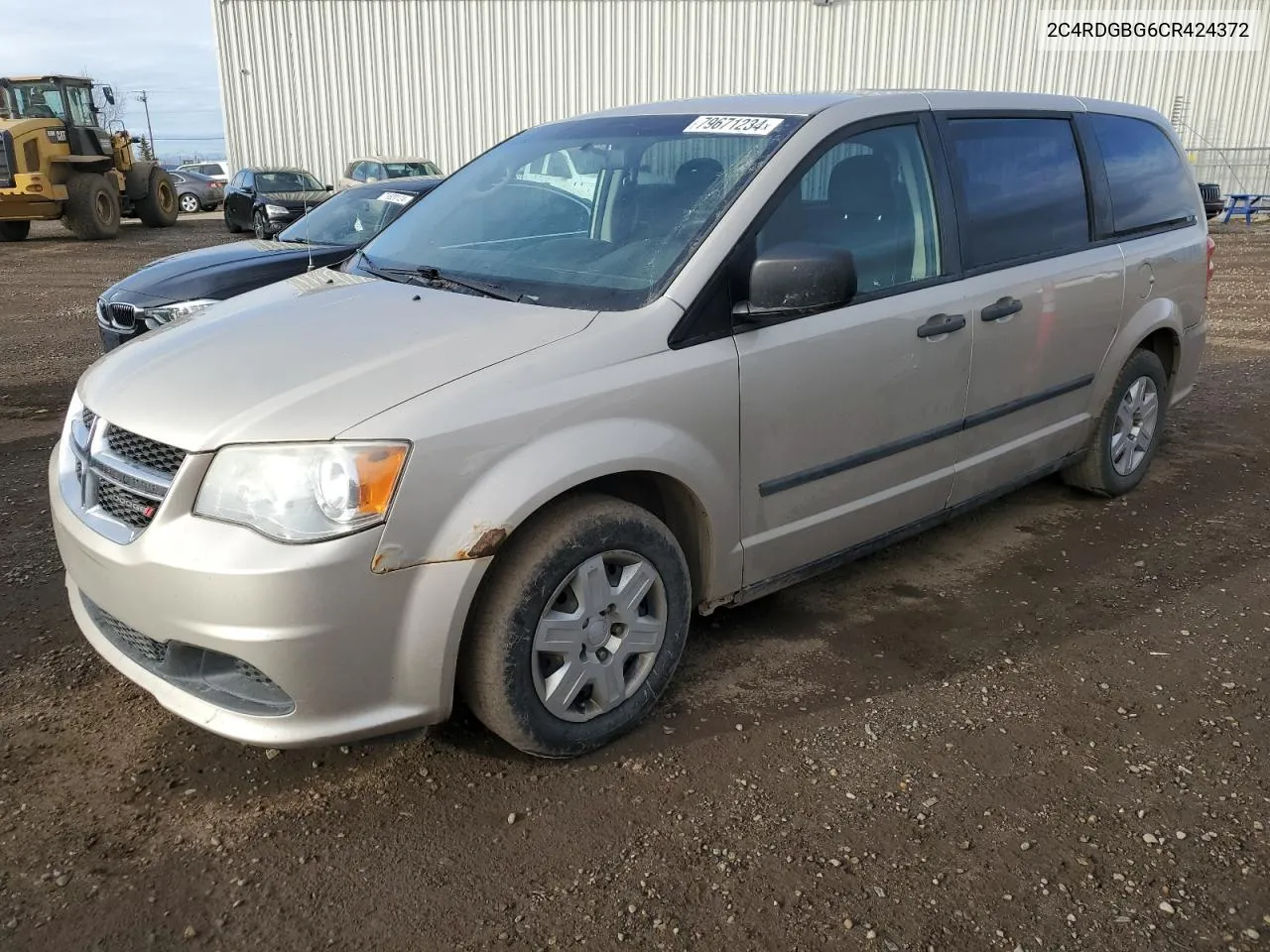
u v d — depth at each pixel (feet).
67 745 9.33
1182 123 82.23
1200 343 16.84
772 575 10.58
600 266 9.93
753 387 9.62
